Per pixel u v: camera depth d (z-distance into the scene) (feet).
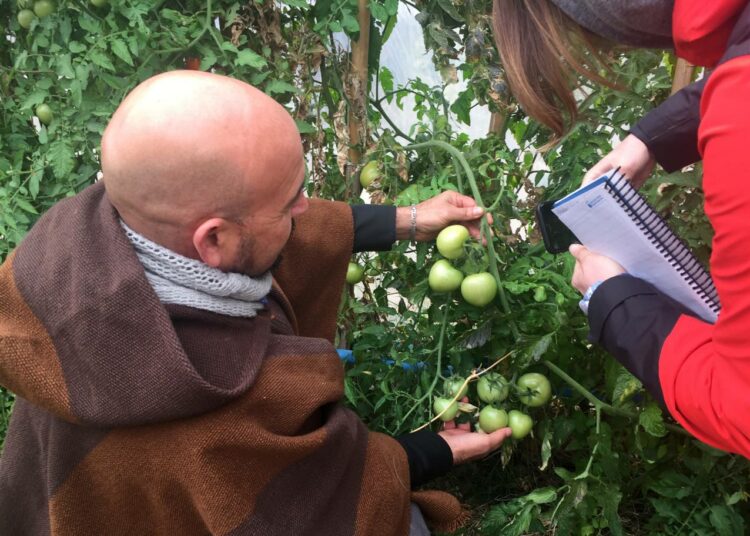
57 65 5.37
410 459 3.95
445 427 4.68
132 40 5.13
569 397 5.29
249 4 5.37
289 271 4.39
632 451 5.26
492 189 5.28
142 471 3.02
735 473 4.79
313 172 5.78
